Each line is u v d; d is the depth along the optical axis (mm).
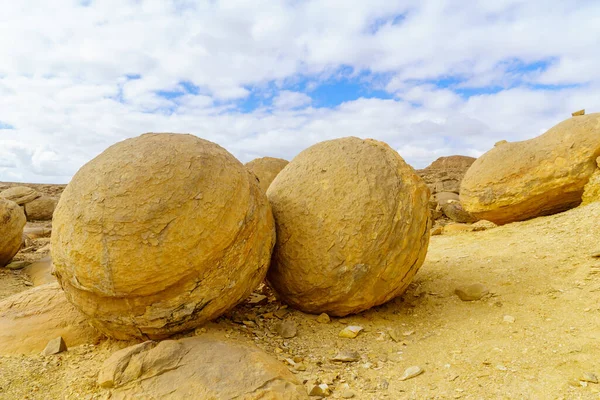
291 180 4453
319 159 4430
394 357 3582
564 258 5273
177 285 3436
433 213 12828
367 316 4449
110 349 3715
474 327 3918
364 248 3943
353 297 4113
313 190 4219
